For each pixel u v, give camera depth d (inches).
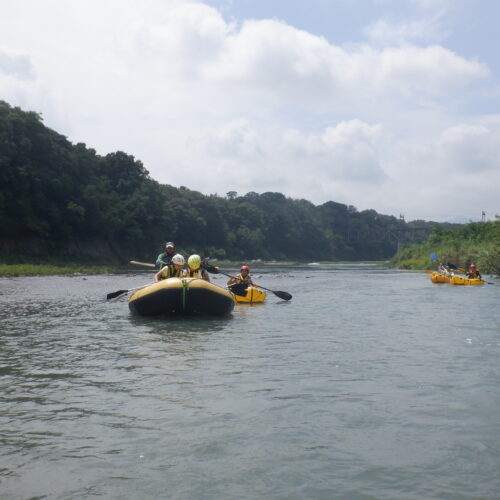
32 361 247.8
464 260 1774.1
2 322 399.5
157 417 164.2
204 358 255.1
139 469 127.3
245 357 257.3
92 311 485.4
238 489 117.4
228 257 4613.7
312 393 191.5
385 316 447.5
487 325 384.8
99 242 2728.8
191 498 113.3
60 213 2378.2
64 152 2573.8
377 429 154.7
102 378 213.6
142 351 273.7
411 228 7071.9
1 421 160.9
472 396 188.4
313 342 304.5
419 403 179.8
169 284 427.8
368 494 115.2
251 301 594.6
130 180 3179.1
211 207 4571.9
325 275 1644.9
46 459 132.8
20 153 2242.9
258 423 159.2
